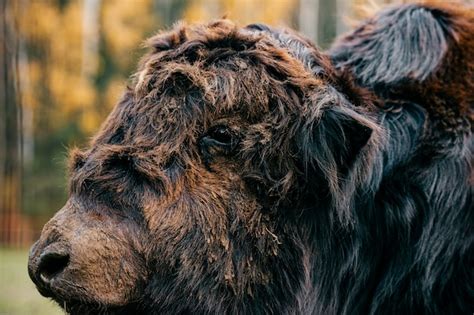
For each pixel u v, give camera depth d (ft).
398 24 11.87
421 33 11.61
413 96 11.24
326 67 10.72
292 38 10.62
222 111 9.41
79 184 9.18
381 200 10.65
